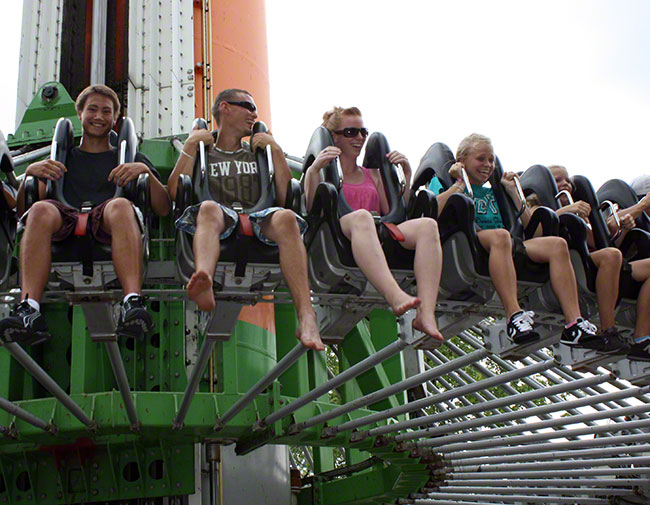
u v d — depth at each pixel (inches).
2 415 362.0
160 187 269.4
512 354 285.9
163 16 568.7
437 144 296.4
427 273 248.7
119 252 237.8
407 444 414.0
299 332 230.7
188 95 551.8
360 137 280.4
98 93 273.1
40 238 235.8
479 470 461.4
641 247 304.3
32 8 576.7
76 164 267.4
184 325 417.7
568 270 268.8
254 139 268.1
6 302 264.5
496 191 291.1
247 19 617.6
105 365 402.3
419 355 515.2
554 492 515.8
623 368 316.5
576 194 311.7
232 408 334.3
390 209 272.7
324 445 412.8
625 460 401.4
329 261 257.9
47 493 411.2
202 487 452.1
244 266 242.8
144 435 382.0
